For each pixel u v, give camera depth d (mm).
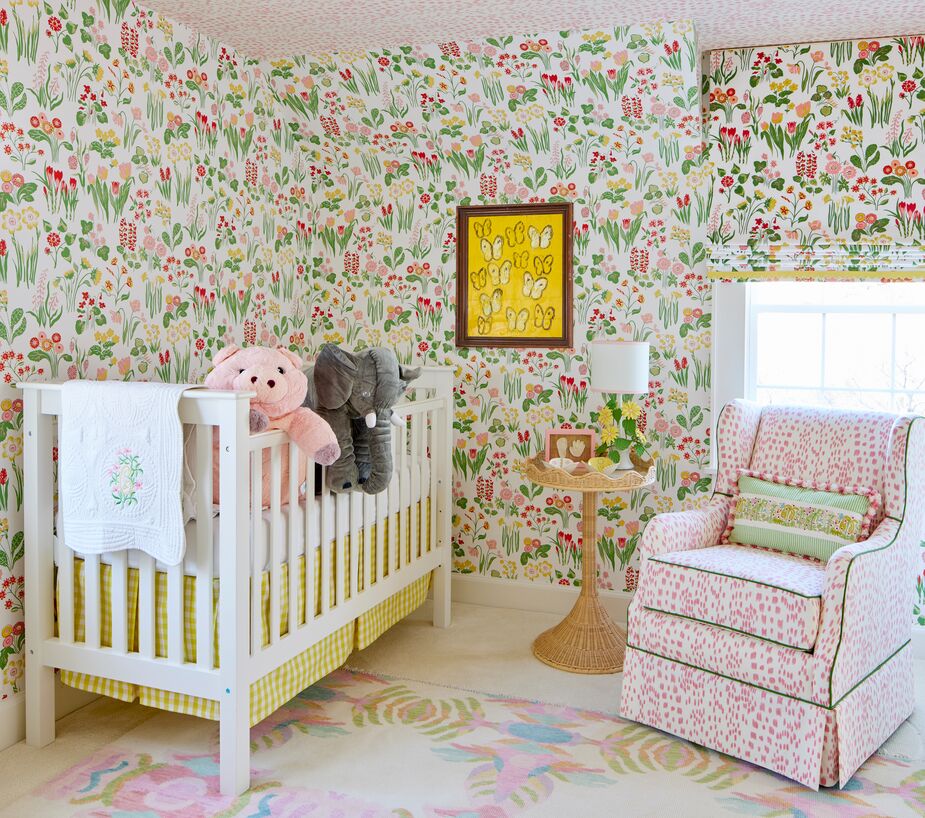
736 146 3418
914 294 3367
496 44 3254
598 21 3055
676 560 2613
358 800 2238
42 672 2520
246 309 3557
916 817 2176
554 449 3387
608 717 2742
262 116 3615
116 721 2699
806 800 2260
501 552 3828
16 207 2490
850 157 3299
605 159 3502
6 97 2445
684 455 3527
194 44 3188
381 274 3902
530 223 3650
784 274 3336
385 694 2895
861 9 2928
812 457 2936
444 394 3533
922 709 2822
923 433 2746
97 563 2418
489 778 2354
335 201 3938
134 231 2934
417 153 3744
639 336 3553
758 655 2377
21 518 2566
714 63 3414
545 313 3664
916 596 3248
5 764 2418
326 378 2668
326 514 2641
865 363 3457
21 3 2482
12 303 2490
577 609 3268
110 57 2805
